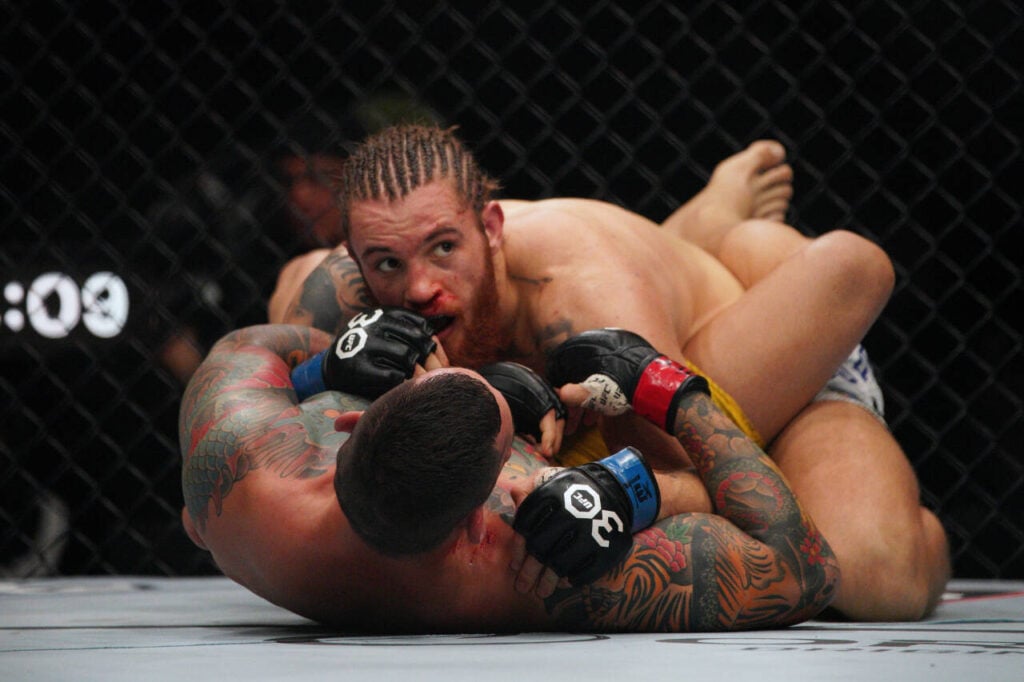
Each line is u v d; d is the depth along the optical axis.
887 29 11.57
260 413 4.14
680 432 4.40
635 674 2.93
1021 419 10.81
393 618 3.94
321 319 5.80
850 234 5.86
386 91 12.02
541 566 3.81
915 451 11.10
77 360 10.25
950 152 11.47
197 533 4.30
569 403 4.45
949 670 3.05
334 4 10.52
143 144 11.68
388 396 3.48
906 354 11.16
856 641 3.80
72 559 9.93
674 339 5.21
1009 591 7.26
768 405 5.66
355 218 4.64
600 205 6.05
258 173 10.21
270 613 5.38
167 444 9.66
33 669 3.18
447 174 4.68
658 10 11.84
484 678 2.87
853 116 11.62
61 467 9.77
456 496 3.44
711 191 7.78
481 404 3.45
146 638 4.10
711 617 3.99
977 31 11.47
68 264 10.21
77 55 11.80
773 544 4.14
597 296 5.08
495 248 5.06
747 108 11.73
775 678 2.88
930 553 5.44
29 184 11.51
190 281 10.14
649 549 3.95
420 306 4.61
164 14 11.80
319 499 3.84
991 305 9.90
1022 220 11.22
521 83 11.97
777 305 5.66
